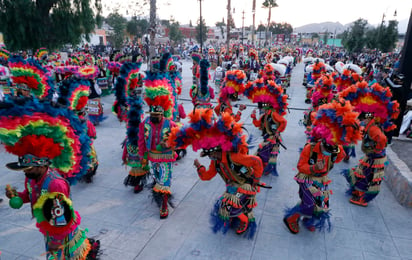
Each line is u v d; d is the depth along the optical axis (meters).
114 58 10.77
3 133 2.24
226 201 3.83
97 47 38.06
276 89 5.67
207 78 7.85
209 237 4.18
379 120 4.74
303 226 4.48
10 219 4.48
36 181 2.63
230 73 7.22
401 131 7.90
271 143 5.90
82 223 4.40
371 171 4.83
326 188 4.14
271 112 5.79
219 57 26.91
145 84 4.37
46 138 2.48
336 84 7.96
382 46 41.69
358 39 43.31
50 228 2.53
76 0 13.38
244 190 3.81
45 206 2.47
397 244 4.10
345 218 4.71
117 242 4.00
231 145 3.46
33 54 13.20
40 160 2.51
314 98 7.41
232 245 4.02
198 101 7.91
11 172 6.07
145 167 4.89
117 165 6.57
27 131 2.38
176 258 3.74
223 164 3.70
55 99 4.63
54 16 12.93
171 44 52.25
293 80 22.86
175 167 6.55
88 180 5.64
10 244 3.92
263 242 4.10
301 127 9.87
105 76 13.96
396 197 5.31
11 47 12.54
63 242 2.75
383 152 4.78
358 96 4.75
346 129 3.45
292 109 12.53
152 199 5.11
